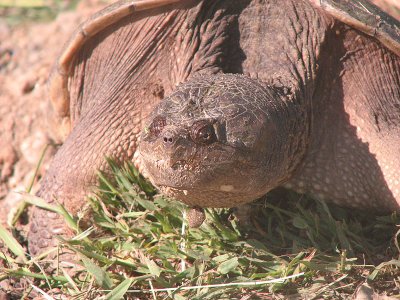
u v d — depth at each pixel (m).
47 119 9.10
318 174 6.79
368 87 6.88
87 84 7.88
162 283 5.62
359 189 6.72
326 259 6.08
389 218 6.54
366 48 6.81
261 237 6.56
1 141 9.30
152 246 6.30
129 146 7.04
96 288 5.80
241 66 6.94
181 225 6.56
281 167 5.82
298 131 6.25
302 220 6.37
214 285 5.39
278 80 6.46
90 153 6.92
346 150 6.78
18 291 6.25
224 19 6.99
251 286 5.58
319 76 6.93
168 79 7.08
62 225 6.85
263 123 5.31
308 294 5.53
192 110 5.11
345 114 6.88
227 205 5.57
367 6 6.75
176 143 4.75
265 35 7.01
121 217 6.62
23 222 7.91
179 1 6.79
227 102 5.26
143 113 7.11
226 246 6.30
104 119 7.01
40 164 8.98
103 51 7.48
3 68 11.58
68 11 14.16
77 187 6.93
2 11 14.45
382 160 6.48
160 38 7.05
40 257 6.49
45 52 11.88
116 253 6.18
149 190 6.99
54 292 6.02
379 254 6.29
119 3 7.03
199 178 4.93
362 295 5.51
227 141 5.00
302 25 6.93
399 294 5.55
